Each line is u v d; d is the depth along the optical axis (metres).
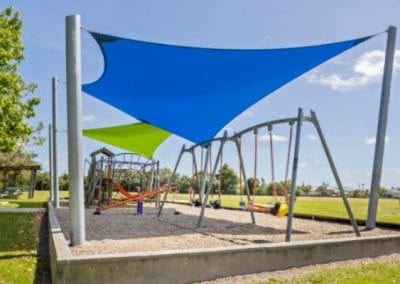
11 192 24.23
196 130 9.63
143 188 16.09
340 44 5.64
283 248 4.29
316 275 3.97
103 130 12.34
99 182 13.93
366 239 5.04
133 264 3.48
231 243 5.26
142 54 5.74
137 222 8.06
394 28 6.87
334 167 6.04
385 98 6.91
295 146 5.57
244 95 7.32
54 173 12.77
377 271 4.20
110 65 6.08
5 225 7.75
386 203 17.23
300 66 6.19
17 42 15.54
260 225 7.62
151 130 12.45
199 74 6.38
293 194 5.37
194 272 3.73
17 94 15.47
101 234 6.01
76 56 4.65
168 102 7.66
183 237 5.82
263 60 5.92
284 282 3.70
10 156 30.81
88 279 3.33
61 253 3.48
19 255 4.77
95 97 7.51
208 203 13.98
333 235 6.18
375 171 6.98
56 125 12.91
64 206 13.17
